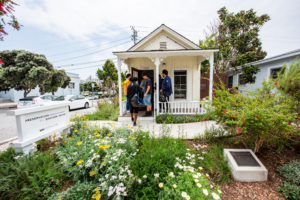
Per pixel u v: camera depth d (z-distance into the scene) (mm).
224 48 11117
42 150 3199
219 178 2275
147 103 5672
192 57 7852
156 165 2047
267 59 8414
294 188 1994
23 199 1780
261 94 3205
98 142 2617
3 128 6496
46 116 3258
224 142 3473
